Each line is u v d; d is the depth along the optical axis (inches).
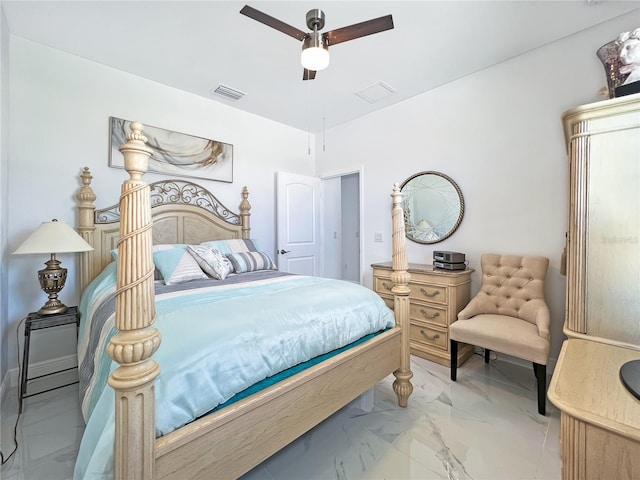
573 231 42.6
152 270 33.5
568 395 27.9
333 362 57.5
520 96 99.4
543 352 72.2
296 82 116.1
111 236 102.7
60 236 79.3
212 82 116.0
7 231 84.6
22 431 66.6
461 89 114.0
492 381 90.4
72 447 61.5
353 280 237.1
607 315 39.7
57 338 95.3
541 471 55.6
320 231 174.6
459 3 75.4
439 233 121.4
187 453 36.3
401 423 70.6
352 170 156.6
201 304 56.9
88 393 48.1
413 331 111.6
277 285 78.7
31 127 90.0
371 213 148.2
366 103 136.0
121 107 107.0
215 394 40.7
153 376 32.7
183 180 122.7
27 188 89.4
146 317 32.4
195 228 124.6
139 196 32.8
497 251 105.7
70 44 91.7
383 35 87.7
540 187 95.8
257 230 150.5
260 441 44.9
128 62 101.7
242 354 45.0
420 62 102.7
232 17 79.9
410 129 131.0
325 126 165.5
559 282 92.2
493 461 58.2
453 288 100.3
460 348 101.4
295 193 161.5
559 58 91.2
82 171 98.5
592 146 40.8
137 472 31.5
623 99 38.4
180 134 121.3
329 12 78.5
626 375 29.7
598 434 24.5
